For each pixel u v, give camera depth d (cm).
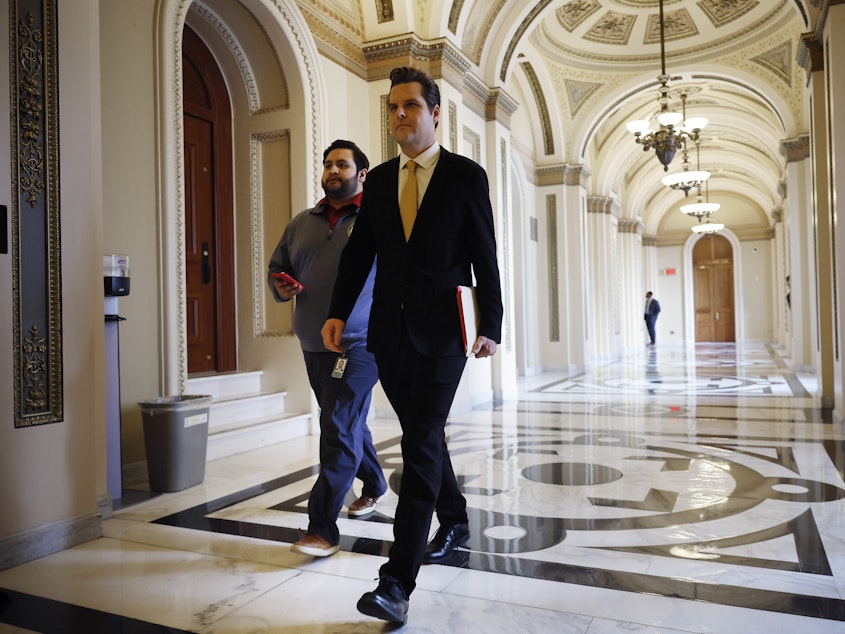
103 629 199
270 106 574
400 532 197
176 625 202
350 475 266
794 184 1047
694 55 1102
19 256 260
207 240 556
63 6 282
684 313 2431
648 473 399
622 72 1159
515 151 1116
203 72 555
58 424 275
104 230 388
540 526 296
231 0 520
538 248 1241
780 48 1028
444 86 662
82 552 271
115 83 397
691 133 1087
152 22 426
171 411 367
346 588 230
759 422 588
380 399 655
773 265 2288
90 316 291
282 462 448
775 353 1598
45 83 273
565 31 1067
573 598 217
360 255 237
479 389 743
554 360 1231
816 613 203
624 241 1920
